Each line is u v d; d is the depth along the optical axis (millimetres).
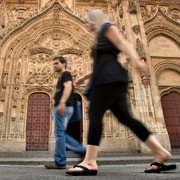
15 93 20078
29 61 22156
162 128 18156
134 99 19047
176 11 26688
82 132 20219
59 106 5543
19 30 22906
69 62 22609
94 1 26062
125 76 3572
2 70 20562
